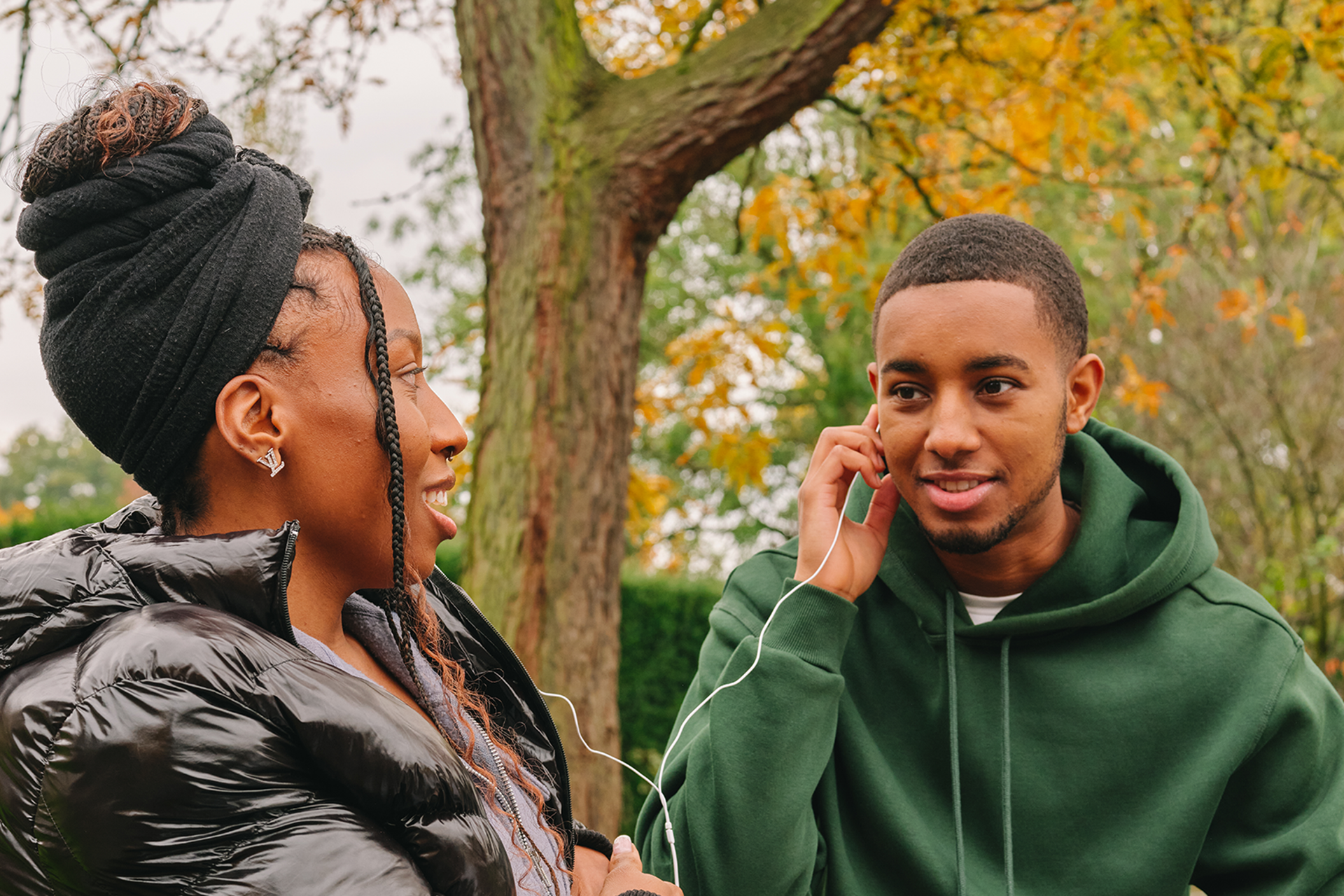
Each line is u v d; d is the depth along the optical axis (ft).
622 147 10.81
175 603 2.71
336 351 3.08
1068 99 14.06
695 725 5.09
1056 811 4.77
